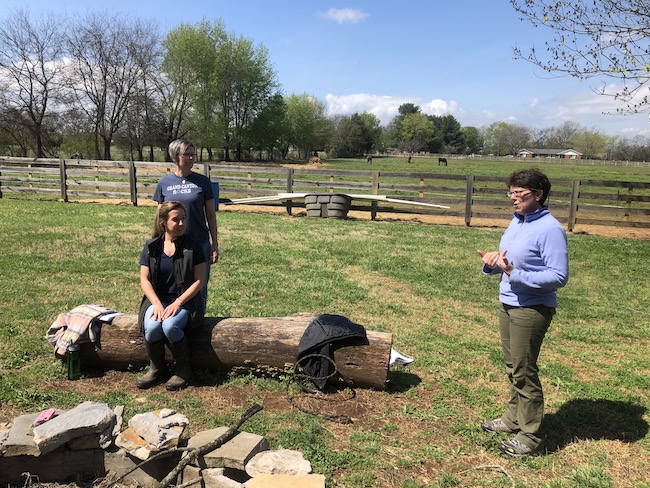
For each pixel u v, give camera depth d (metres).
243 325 4.11
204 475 2.69
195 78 47.28
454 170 48.53
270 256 8.90
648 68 7.25
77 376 4.04
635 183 13.37
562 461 3.27
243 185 21.31
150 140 44.41
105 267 7.61
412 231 12.52
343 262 8.79
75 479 2.83
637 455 3.36
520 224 3.24
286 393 3.95
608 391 4.30
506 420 3.53
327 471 3.00
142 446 2.79
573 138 128.25
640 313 6.64
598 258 9.93
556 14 7.85
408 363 4.55
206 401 3.78
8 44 36.53
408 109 134.88
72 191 16.42
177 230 3.93
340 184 15.23
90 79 40.88
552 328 6.02
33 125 38.53
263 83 56.47
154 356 3.92
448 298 6.96
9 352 4.39
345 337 3.95
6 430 2.82
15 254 8.20
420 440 3.42
